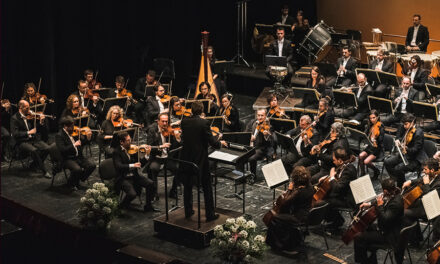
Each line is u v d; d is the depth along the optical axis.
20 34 12.83
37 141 11.18
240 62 16.72
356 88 12.15
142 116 13.01
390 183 7.34
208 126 8.00
